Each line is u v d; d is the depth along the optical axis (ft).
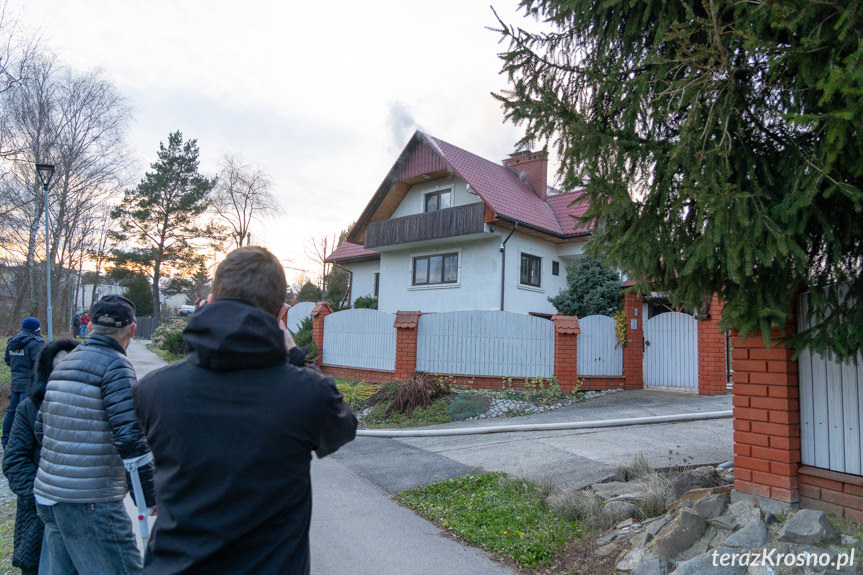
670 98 11.35
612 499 15.38
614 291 53.01
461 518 15.11
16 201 75.66
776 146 11.32
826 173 8.87
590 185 12.02
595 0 12.55
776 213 9.82
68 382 8.82
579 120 11.68
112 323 9.25
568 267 62.64
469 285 58.29
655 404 32.01
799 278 11.33
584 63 13.99
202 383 4.96
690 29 10.43
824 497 11.99
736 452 13.56
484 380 37.83
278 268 5.82
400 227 61.87
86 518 8.64
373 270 76.07
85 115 80.48
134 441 8.32
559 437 24.50
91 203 88.48
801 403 12.65
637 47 13.20
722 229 9.80
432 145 58.95
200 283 140.46
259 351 4.98
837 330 10.43
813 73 9.21
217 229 125.18
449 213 56.80
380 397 35.40
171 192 124.57
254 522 4.67
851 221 10.17
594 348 38.42
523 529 14.05
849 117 7.84
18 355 20.72
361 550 13.21
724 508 12.75
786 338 11.64
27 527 10.96
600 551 12.65
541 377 36.78
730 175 10.69
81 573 8.71
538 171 70.08
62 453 8.66
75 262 99.35
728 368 37.99
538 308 60.29
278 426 4.86
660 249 11.76
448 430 27.17
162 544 4.73
